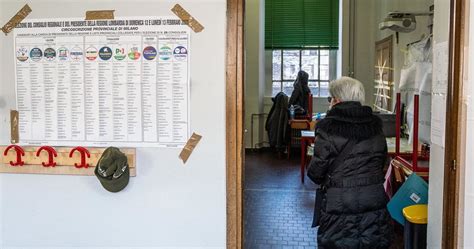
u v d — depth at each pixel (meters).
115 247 2.01
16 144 2.01
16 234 2.05
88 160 1.97
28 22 1.96
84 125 1.97
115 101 1.95
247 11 7.79
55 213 2.03
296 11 8.38
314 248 3.45
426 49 3.96
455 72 1.95
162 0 1.90
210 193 1.95
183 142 1.93
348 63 7.70
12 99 2.00
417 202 2.68
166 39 1.90
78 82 1.96
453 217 1.98
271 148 8.06
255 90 7.97
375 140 2.39
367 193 2.35
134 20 1.91
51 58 1.96
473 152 1.92
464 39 1.91
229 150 1.93
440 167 2.16
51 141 1.99
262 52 8.20
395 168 3.67
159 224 1.99
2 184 2.04
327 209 2.39
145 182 1.97
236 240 1.96
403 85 4.71
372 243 2.36
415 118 3.31
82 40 1.94
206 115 1.92
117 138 1.96
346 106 2.39
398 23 4.69
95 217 2.01
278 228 3.94
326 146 2.36
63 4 1.94
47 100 1.98
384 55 6.41
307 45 8.44
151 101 1.93
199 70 1.90
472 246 1.96
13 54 1.98
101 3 1.92
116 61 1.93
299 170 6.53
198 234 1.97
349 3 7.61
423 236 2.45
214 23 1.88
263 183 5.72
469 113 1.92
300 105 7.57
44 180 2.02
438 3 2.18
